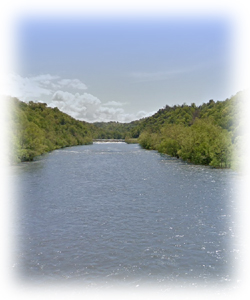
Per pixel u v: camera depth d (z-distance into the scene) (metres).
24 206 38.22
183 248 24.81
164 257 23.11
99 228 29.70
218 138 81.06
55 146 167.38
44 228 29.80
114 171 71.50
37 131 123.69
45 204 39.19
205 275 20.47
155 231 28.78
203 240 26.53
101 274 20.56
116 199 41.84
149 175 64.38
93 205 38.59
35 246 25.30
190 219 32.44
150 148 163.62
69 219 32.66
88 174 66.44
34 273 20.73
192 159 89.25
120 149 166.25
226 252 24.06
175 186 50.91
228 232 28.48
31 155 97.12
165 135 132.50
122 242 26.03
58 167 79.12
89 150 156.00
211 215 33.84
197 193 45.06
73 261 22.45
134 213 34.84
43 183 54.56
